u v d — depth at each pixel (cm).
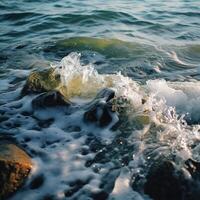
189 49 458
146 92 314
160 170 213
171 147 237
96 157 242
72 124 274
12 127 274
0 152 221
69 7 656
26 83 316
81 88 315
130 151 242
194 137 251
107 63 410
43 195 213
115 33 527
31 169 226
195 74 384
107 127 267
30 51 448
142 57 428
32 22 569
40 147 252
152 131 257
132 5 690
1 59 421
